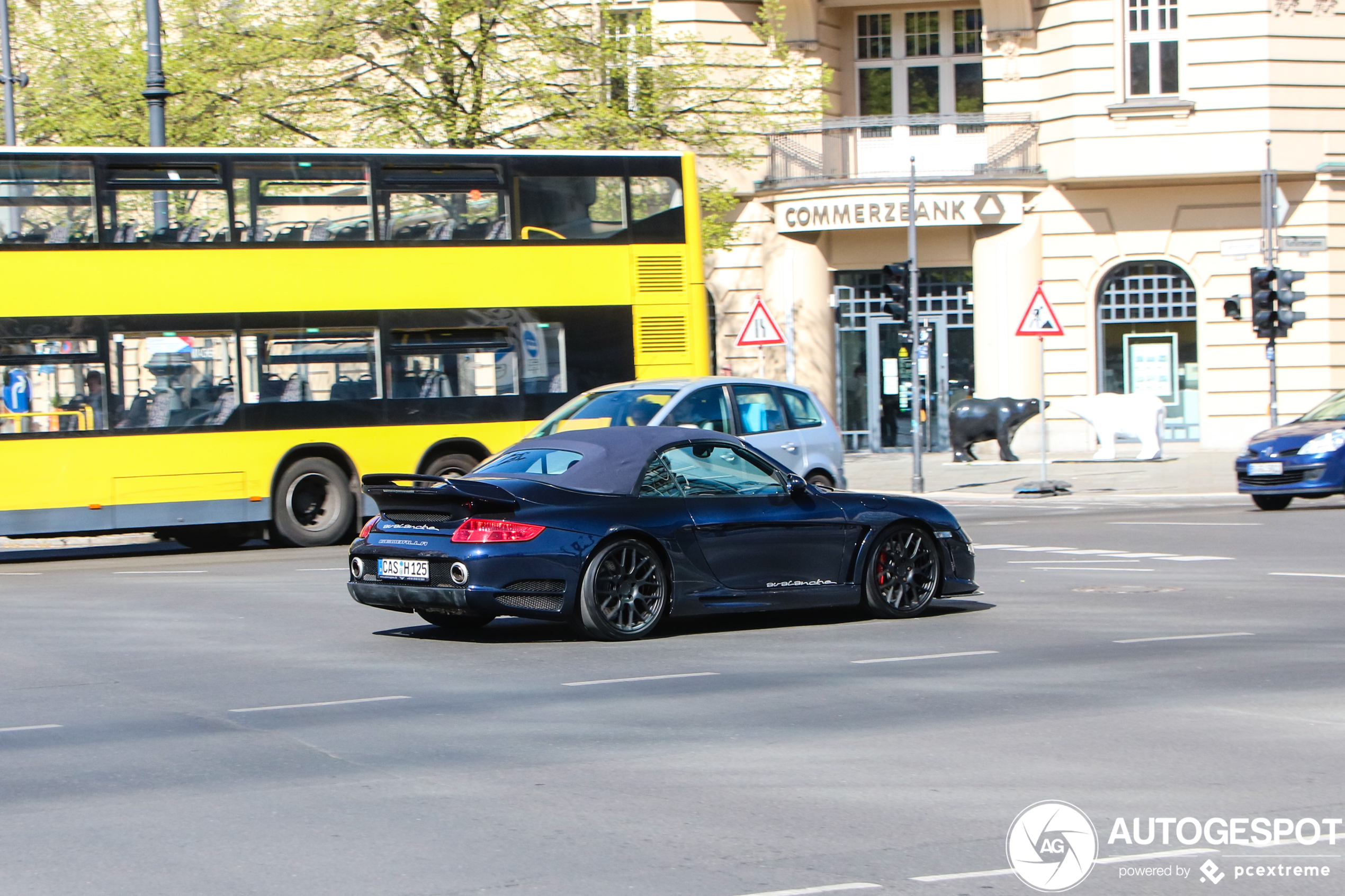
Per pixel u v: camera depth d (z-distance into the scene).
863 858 5.88
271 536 20.72
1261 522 20.80
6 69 26.41
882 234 35.59
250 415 19.50
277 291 19.58
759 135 30.08
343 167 19.89
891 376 36.09
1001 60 34.66
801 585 12.02
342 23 27.02
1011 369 34.66
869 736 8.00
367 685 9.73
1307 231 33.44
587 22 28.44
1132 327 34.62
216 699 9.38
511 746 7.89
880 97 35.97
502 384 20.55
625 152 21.12
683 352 21.23
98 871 5.81
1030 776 7.12
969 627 12.00
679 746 7.82
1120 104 33.25
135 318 19.00
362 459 19.95
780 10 30.30
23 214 18.64
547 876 5.68
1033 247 34.53
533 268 20.67
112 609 13.86
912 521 12.61
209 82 26.61
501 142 28.44
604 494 11.38
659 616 11.45
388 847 6.08
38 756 7.83
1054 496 26.03
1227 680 9.52
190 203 19.30
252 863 5.88
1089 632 11.62
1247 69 32.78
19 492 18.50
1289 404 33.56
